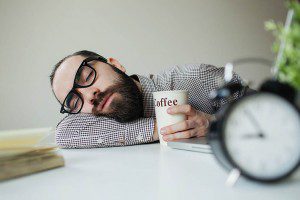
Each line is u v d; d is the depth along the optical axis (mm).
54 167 535
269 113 345
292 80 348
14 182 444
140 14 2068
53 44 1950
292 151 340
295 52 349
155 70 2104
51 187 409
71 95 1124
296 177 376
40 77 1935
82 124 942
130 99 1106
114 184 407
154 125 915
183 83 1376
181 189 363
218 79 1312
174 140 755
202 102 1350
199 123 802
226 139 341
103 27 2016
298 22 354
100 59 1202
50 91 1946
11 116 1897
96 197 354
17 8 1895
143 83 1308
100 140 908
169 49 2129
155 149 745
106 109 1052
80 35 1986
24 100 1914
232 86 385
